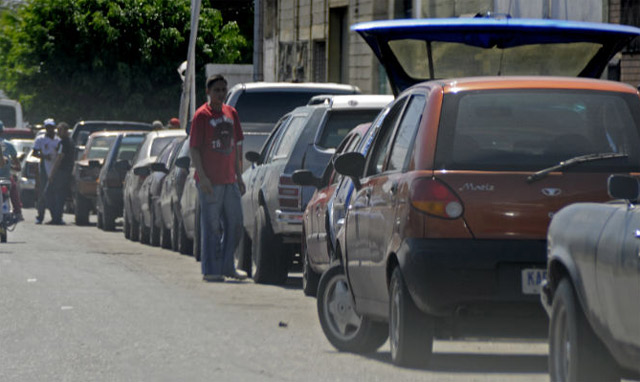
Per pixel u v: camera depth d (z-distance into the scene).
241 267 40.97
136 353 23.38
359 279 23.69
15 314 28.67
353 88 53.03
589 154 21.50
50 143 74.19
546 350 24.92
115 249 51.84
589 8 56.81
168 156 55.72
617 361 16.70
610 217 16.73
